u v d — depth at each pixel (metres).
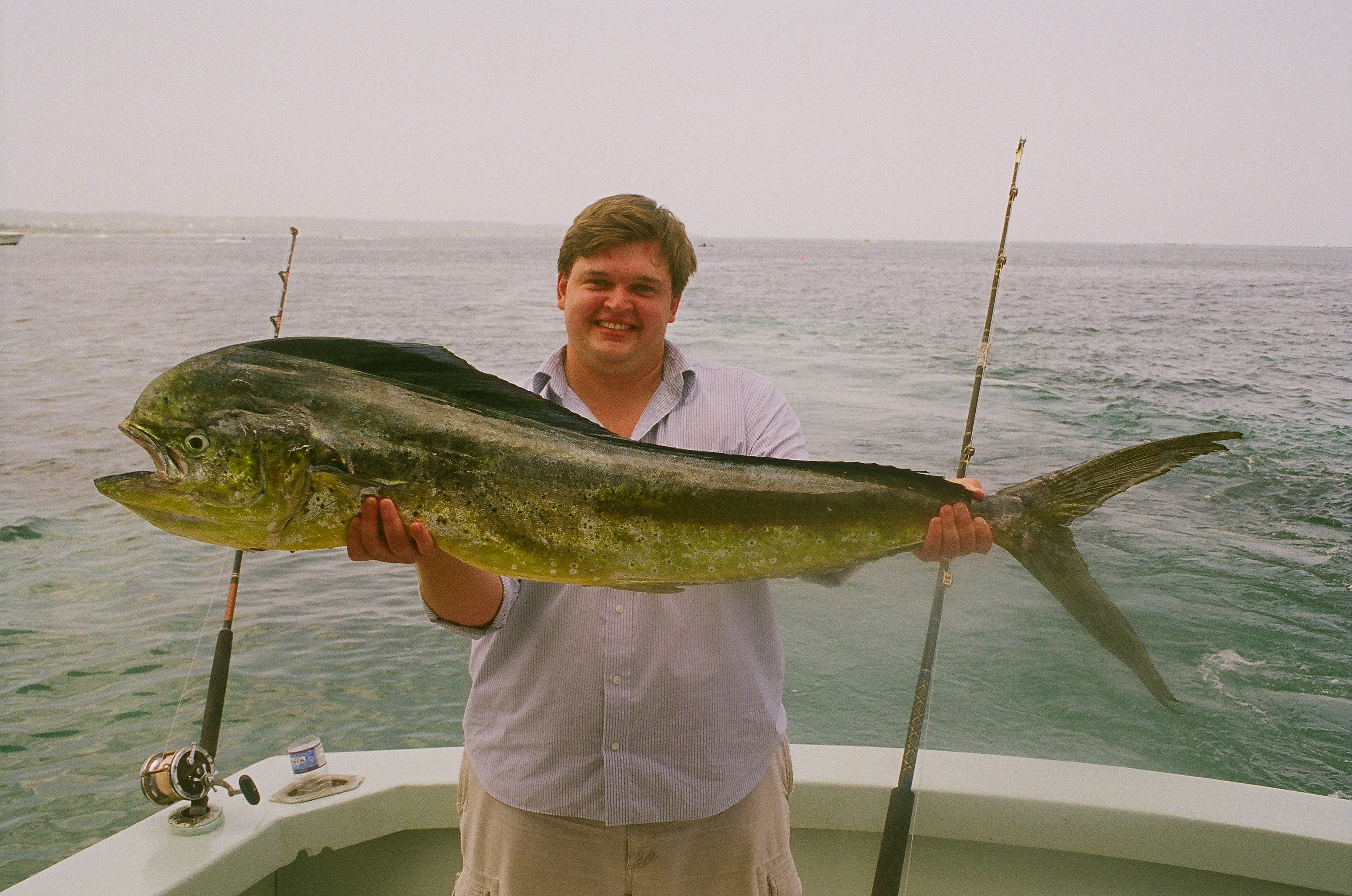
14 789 4.53
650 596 1.90
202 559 7.58
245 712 5.24
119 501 1.69
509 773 1.93
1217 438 2.02
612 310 2.00
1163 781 2.59
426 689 5.50
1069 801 2.47
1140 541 7.68
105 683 5.54
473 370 1.85
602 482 1.87
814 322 26.73
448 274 64.44
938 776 2.60
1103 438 11.41
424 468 1.76
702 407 2.11
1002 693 5.10
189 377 1.70
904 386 14.83
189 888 2.18
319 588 7.02
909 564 7.15
